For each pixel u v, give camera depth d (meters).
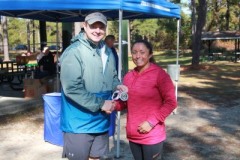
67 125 2.92
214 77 18.22
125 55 12.66
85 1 5.23
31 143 6.20
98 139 3.03
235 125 7.62
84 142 2.92
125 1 5.25
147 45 3.30
